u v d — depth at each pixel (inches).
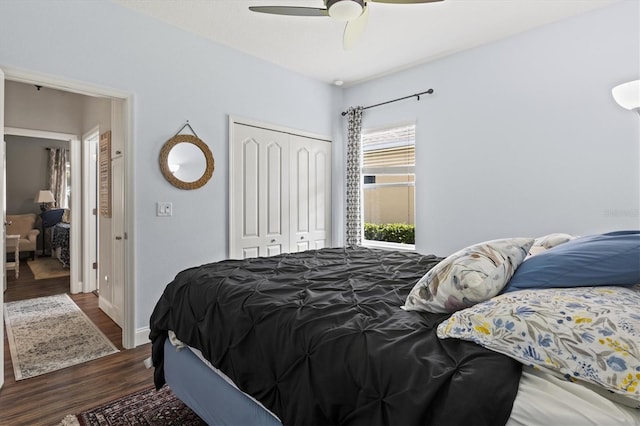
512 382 31.0
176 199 115.8
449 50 131.1
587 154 105.2
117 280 121.8
